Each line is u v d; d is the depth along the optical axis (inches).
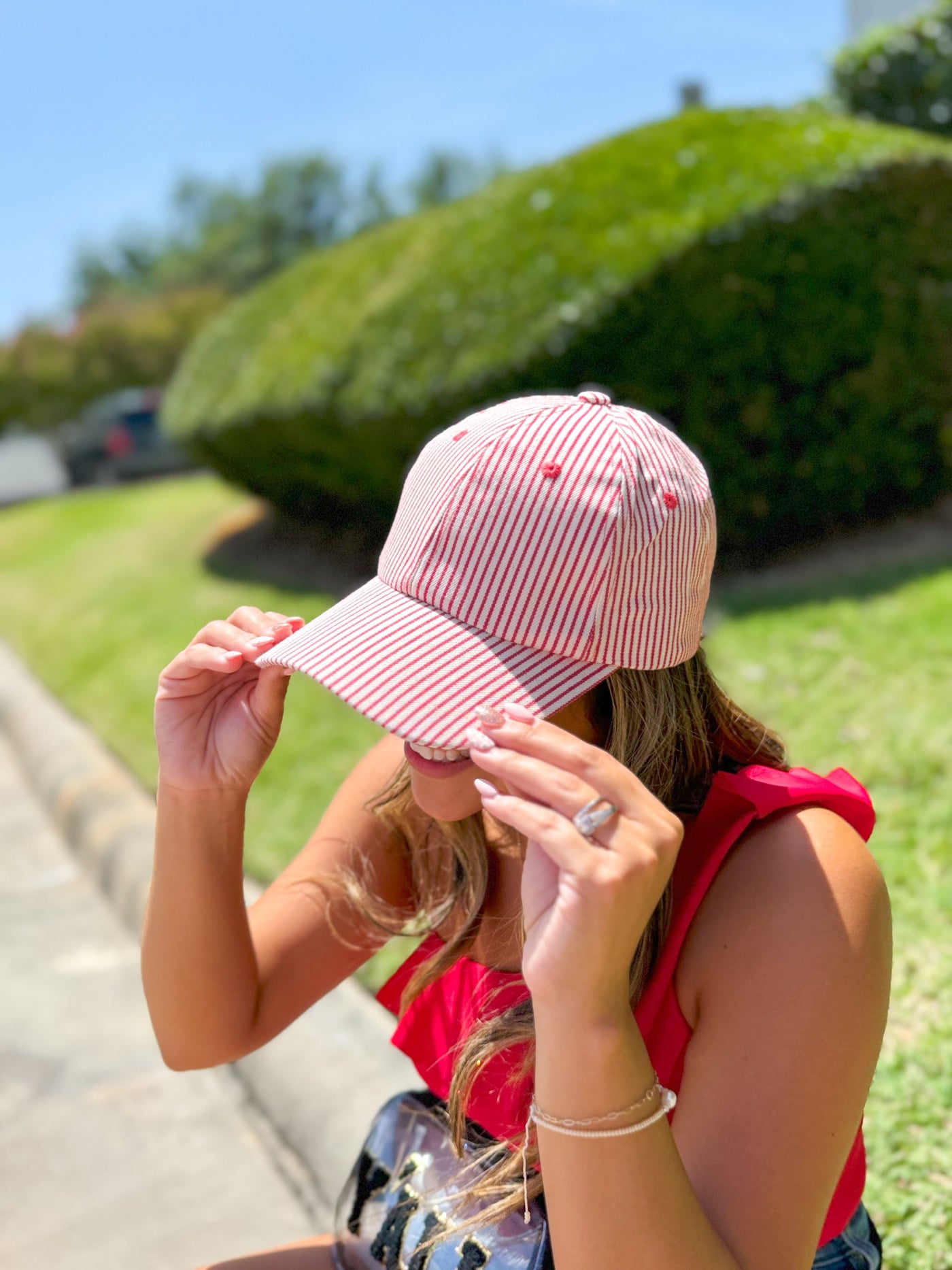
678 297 207.9
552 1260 52.4
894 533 229.3
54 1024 141.0
